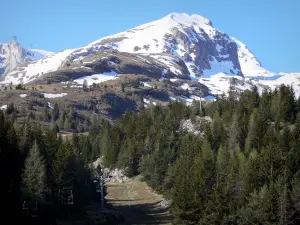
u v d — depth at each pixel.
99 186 114.19
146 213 107.12
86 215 96.75
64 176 91.50
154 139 141.38
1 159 88.25
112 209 108.44
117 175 145.00
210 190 86.69
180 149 120.44
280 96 132.38
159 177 124.19
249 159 89.44
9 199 85.19
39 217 86.38
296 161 84.62
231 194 82.75
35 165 86.44
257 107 140.12
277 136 102.50
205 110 153.38
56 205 91.25
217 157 98.06
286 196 74.75
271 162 84.94
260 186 83.19
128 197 124.50
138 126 154.50
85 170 108.25
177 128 144.12
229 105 144.88
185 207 84.62
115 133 162.38
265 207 75.56
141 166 135.38
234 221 79.19
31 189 85.44
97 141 167.75
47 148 98.50
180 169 100.00
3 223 80.50
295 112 128.75
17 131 107.44
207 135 113.88
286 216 74.88
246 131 115.19
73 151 106.06
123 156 145.25
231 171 85.12
